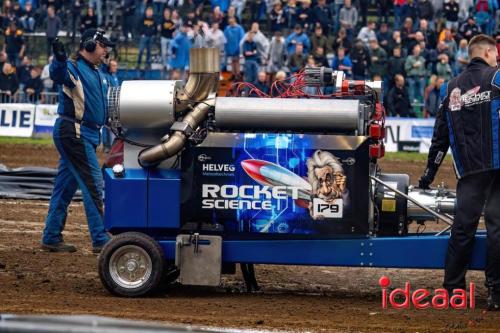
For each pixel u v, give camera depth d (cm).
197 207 2031
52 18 6456
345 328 1791
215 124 2027
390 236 2059
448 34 5838
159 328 996
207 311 1925
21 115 5841
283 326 1792
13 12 6669
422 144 5469
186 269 2036
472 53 2023
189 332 991
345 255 2016
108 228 2069
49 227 2609
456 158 2002
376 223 2062
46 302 1972
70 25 6594
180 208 2036
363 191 1983
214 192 2025
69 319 1006
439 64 5675
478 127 1970
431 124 5462
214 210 2028
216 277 2028
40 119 5825
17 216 3142
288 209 2006
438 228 3095
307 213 2000
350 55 5722
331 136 1991
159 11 6269
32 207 3316
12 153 4944
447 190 2108
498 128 1958
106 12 6538
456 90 2006
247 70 5741
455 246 1988
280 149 2000
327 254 2016
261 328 1769
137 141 2083
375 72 5697
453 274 2011
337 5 6169
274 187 2006
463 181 1991
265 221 2014
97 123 2473
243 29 5934
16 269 2380
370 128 1981
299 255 2025
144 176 2052
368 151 1978
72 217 3166
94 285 2214
